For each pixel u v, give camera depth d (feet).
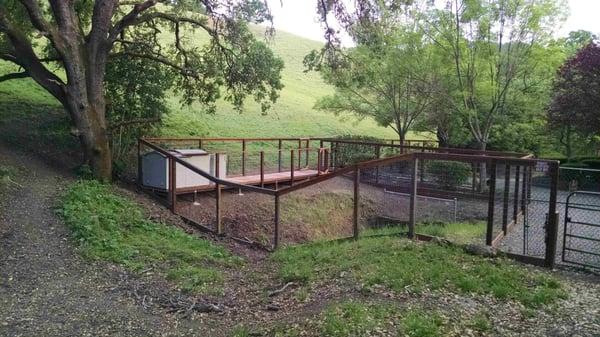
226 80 47.73
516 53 48.24
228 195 40.55
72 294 18.17
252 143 65.10
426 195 42.70
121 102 43.50
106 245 23.75
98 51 36.32
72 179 34.17
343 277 19.52
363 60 49.75
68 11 34.30
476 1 46.80
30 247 22.17
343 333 13.51
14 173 32.19
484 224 29.99
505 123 56.90
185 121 63.67
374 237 26.22
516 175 29.30
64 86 34.68
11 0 38.19
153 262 22.99
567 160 67.46
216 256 26.23
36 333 14.71
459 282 17.61
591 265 20.85
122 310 17.04
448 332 13.50
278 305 17.98
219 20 44.73
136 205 32.89
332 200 42.83
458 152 40.83
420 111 58.80
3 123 43.86
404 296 16.57
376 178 48.62
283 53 144.77
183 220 33.86
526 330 13.92
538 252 22.84
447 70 51.44
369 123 99.50
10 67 59.62
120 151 42.70
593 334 13.64
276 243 29.27
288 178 46.52
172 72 47.85
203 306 17.74
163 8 61.67
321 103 67.97
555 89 56.13
